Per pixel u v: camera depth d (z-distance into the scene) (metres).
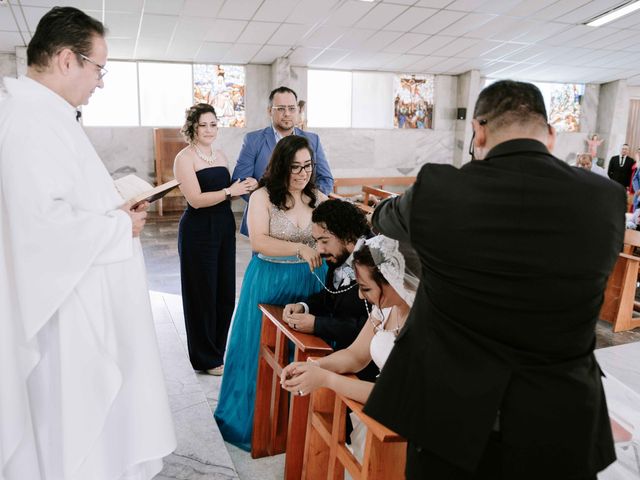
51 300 1.40
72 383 1.48
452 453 1.01
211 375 3.17
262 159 3.17
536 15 7.39
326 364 1.73
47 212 1.36
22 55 8.23
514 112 1.07
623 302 4.34
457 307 1.04
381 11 7.07
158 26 7.37
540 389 0.99
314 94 11.06
